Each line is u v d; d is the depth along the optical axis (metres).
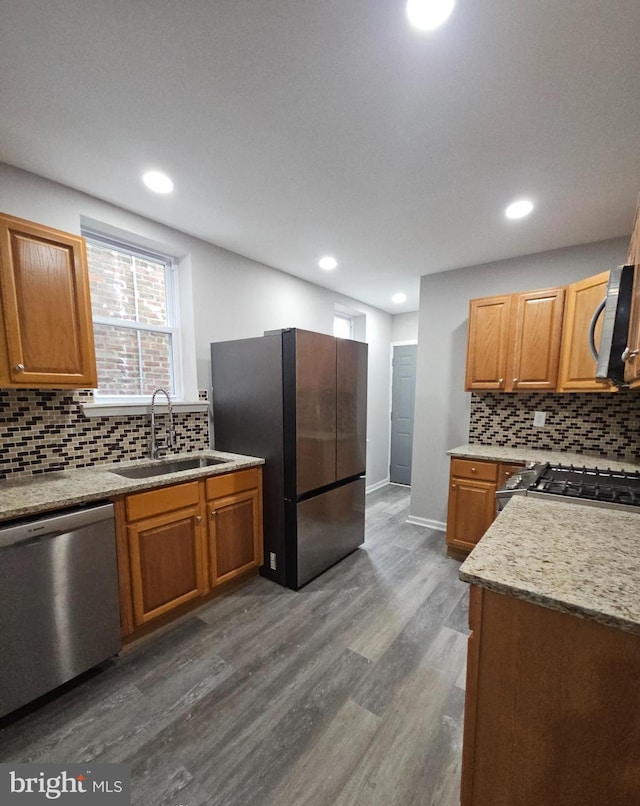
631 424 2.44
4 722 1.38
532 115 1.39
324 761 1.23
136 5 0.99
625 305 1.40
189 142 1.58
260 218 2.29
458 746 1.29
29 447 1.88
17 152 1.64
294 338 2.24
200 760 1.24
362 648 1.79
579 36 1.06
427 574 2.52
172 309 2.65
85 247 1.82
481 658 0.85
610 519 1.20
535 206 2.09
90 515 1.54
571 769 0.77
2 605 1.32
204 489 2.06
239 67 1.19
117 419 2.23
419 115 1.41
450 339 3.22
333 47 1.11
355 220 2.30
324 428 2.52
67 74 1.21
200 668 1.65
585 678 0.74
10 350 1.58
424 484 3.43
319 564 2.52
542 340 2.47
